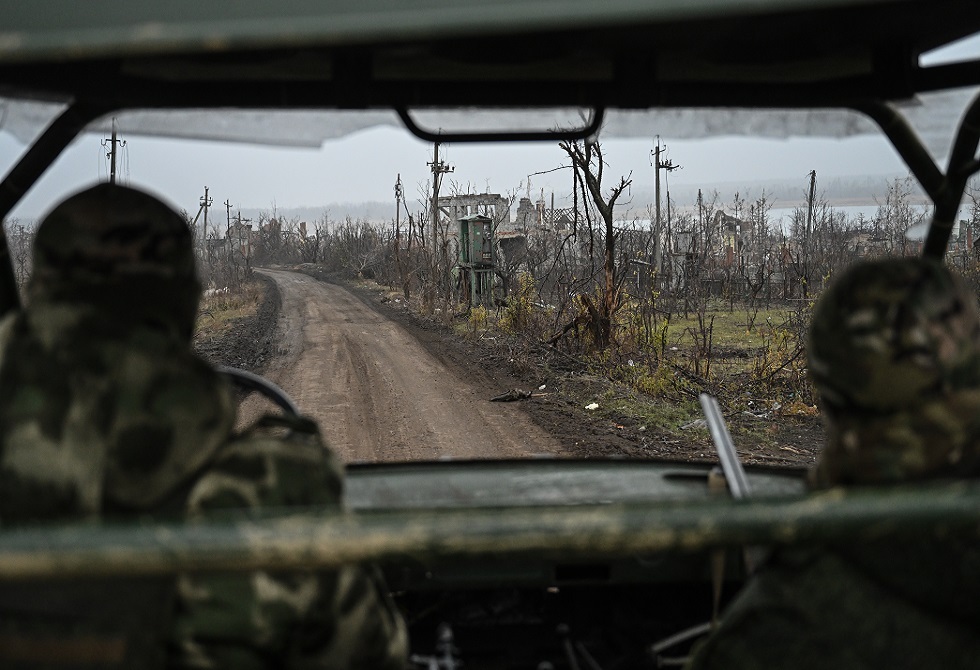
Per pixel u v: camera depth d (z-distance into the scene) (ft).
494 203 142.92
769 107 7.87
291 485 4.38
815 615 4.36
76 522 3.23
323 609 4.22
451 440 34.99
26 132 7.14
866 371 4.30
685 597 8.34
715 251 156.87
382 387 48.29
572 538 3.28
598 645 7.79
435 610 8.13
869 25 6.61
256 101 7.24
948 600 4.21
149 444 4.15
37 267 4.46
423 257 119.34
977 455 4.28
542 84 7.57
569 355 53.52
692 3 3.38
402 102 7.45
